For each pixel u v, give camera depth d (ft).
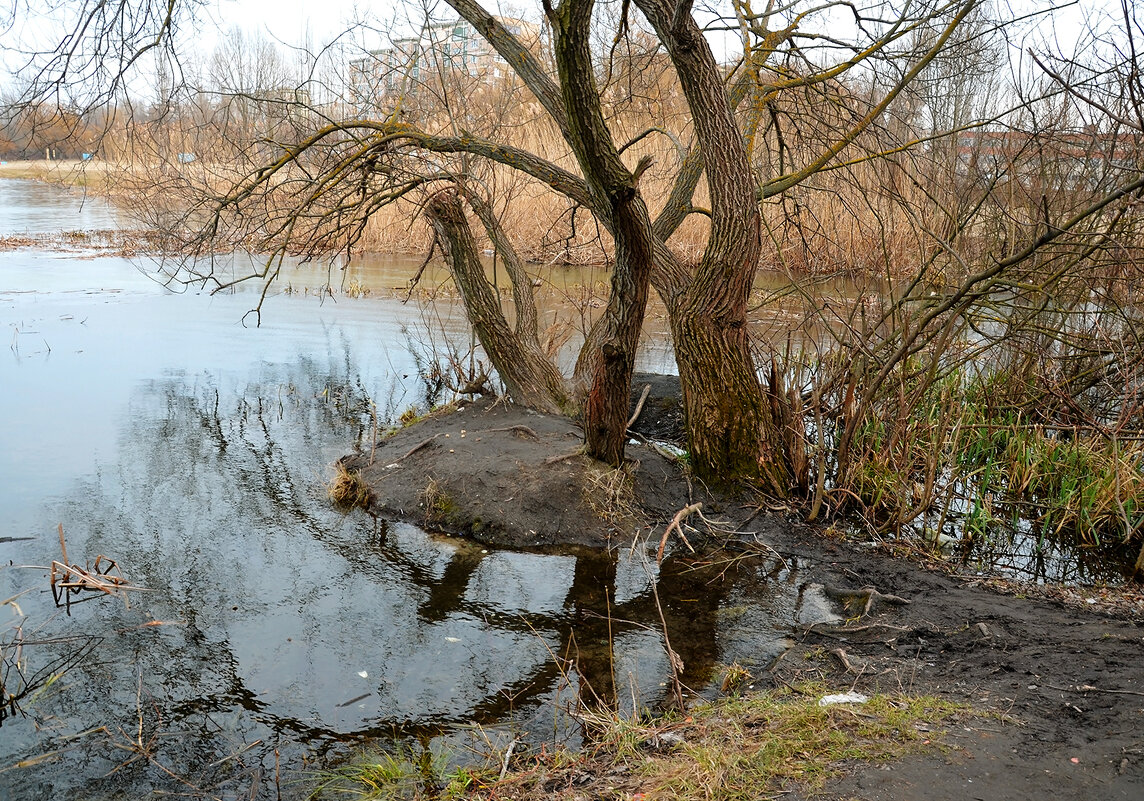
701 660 14.55
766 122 33.09
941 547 18.89
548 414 24.54
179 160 34.55
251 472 23.08
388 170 25.53
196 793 11.37
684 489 20.92
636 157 54.49
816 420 20.79
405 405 28.96
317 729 12.75
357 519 20.35
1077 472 20.36
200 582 17.22
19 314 40.37
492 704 13.35
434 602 16.61
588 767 11.32
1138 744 10.97
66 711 13.11
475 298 24.45
